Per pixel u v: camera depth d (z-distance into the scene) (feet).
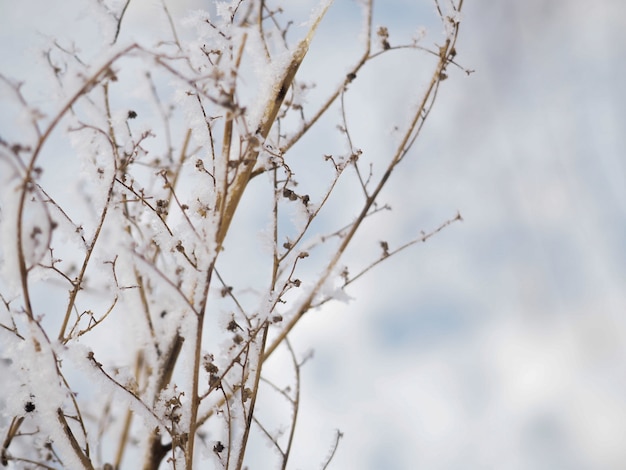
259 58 5.51
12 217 3.88
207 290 4.54
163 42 5.82
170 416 4.95
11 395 4.89
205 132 5.16
